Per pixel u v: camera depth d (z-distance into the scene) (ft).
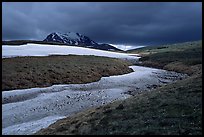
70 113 118.62
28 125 99.96
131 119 79.41
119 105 92.89
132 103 95.76
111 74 238.07
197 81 113.29
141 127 71.97
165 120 74.43
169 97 94.89
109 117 83.56
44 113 117.29
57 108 125.59
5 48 343.67
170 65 335.06
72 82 185.98
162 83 210.18
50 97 143.95
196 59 336.70
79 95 152.97
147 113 81.87
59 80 183.32
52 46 431.02
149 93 108.68
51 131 82.84
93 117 86.79
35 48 373.40
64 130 81.10
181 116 76.38
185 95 94.22
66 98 144.25
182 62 330.75
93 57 293.84
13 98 137.49
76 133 74.90
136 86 191.52
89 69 223.51
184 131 66.54
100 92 164.25
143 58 451.12
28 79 169.89
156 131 67.92
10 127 98.43
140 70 301.43
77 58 268.62
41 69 191.83
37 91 154.10
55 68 201.16
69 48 439.22
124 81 209.77
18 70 180.86
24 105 127.34
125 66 291.79
